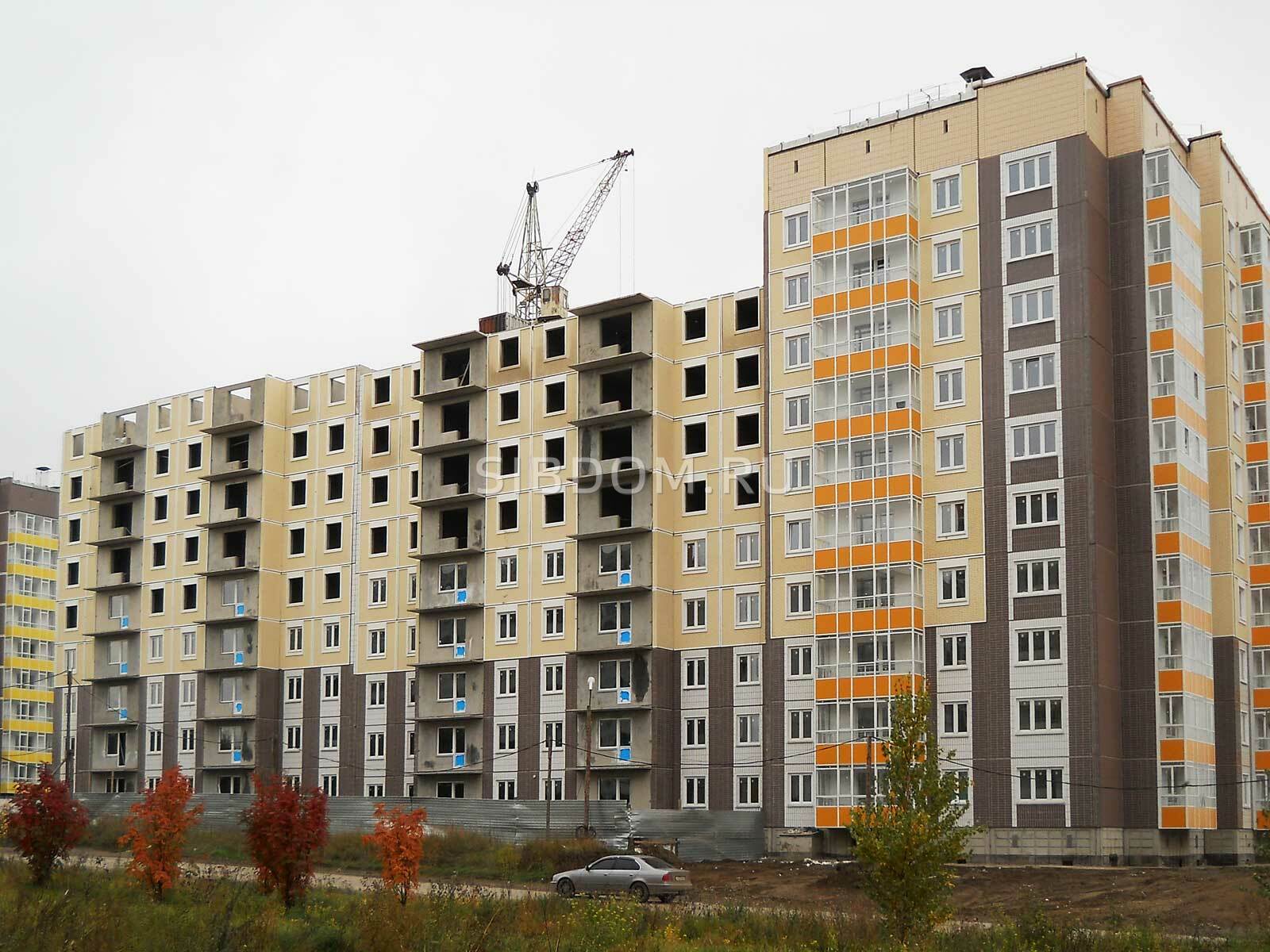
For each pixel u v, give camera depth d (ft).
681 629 292.81
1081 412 247.50
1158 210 256.32
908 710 139.44
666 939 142.72
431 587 325.42
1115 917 163.84
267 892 164.45
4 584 490.49
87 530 394.32
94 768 377.50
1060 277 252.42
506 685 311.27
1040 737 242.99
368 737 334.85
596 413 303.48
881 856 133.28
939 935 142.10
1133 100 261.03
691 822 265.95
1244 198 294.25
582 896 187.42
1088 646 241.14
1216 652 265.13
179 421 376.27
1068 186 253.85
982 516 254.06
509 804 279.69
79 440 403.34
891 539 259.19
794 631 272.51
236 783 352.08
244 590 355.15
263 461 356.79
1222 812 258.78
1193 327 264.31
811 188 281.95
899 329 265.54
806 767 267.39
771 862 257.55
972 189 263.29
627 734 290.35
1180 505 249.55
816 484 269.64
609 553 298.56
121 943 115.65
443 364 330.13
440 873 240.53
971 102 265.95
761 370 286.46
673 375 301.22
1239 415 280.31
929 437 261.65
